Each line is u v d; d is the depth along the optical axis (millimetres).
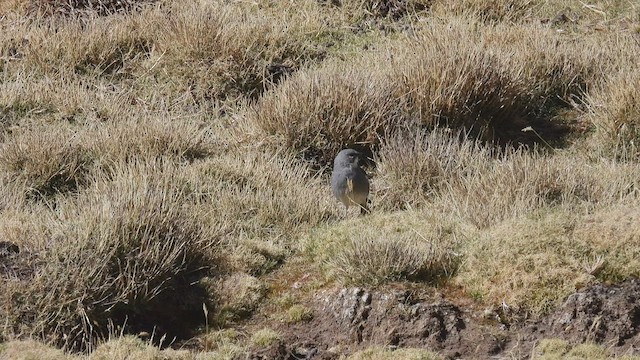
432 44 24844
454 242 16484
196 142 21984
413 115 22703
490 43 25641
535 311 14867
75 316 14867
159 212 17016
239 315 15766
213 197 19234
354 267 15750
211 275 16562
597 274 15258
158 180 19344
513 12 28109
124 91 24844
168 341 15078
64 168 20766
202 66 25078
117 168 19938
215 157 21516
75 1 28641
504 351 14273
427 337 14562
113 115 23531
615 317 14547
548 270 15250
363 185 18688
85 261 15430
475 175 19734
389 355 13820
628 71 23031
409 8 28469
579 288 15023
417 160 20688
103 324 15047
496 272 15500
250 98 24734
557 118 23734
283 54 26266
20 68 25562
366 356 13875
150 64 25578
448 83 23000
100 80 25469
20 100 23844
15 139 21469
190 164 21172
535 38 25688
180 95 24781
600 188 18625
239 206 19016
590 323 14500
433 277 15750
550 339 14180
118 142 21500
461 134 22578
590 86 24422
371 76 23562
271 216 18672
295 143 22172
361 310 15070
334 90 22641
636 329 14391
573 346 13953
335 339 14859
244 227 18328
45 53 25906
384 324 14828
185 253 16562
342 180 18578
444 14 28000
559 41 26047
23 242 16281
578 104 23984
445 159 20828
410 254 15781
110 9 28641
